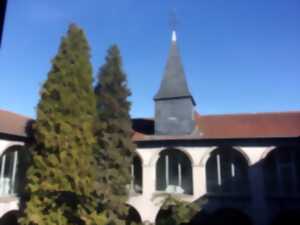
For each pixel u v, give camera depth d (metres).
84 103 17.11
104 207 16.52
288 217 18.00
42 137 16.06
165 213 20.05
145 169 20.64
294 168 18.80
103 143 17.83
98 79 19.42
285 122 21.11
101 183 16.80
